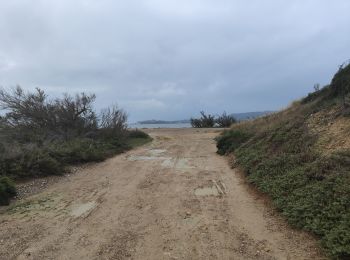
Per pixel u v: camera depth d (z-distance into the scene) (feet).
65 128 75.66
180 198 34.04
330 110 46.62
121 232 25.00
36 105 73.77
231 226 25.95
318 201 25.44
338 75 52.44
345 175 27.66
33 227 26.53
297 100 77.92
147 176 45.29
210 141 98.02
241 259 20.33
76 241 23.48
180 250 21.72
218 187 38.55
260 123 79.87
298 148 41.09
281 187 31.42
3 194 34.12
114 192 37.06
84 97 99.91
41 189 39.68
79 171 50.37
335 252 19.39
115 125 85.35
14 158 45.32
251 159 46.32
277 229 24.99
